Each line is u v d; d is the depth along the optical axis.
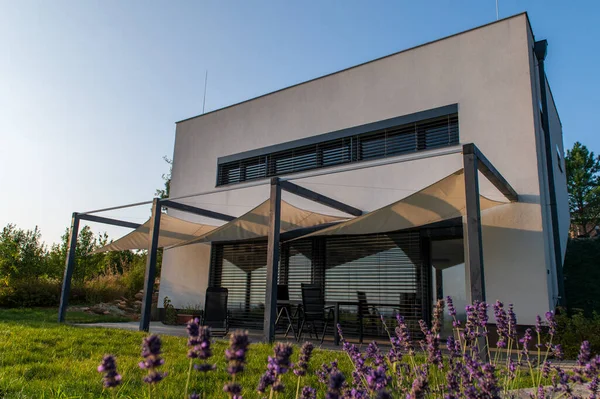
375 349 3.40
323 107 11.98
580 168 23.36
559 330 7.30
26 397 3.77
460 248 9.61
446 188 7.43
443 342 8.88
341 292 10.56
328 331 10.51
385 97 10.90
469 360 2.89
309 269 11.25
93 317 13.23
